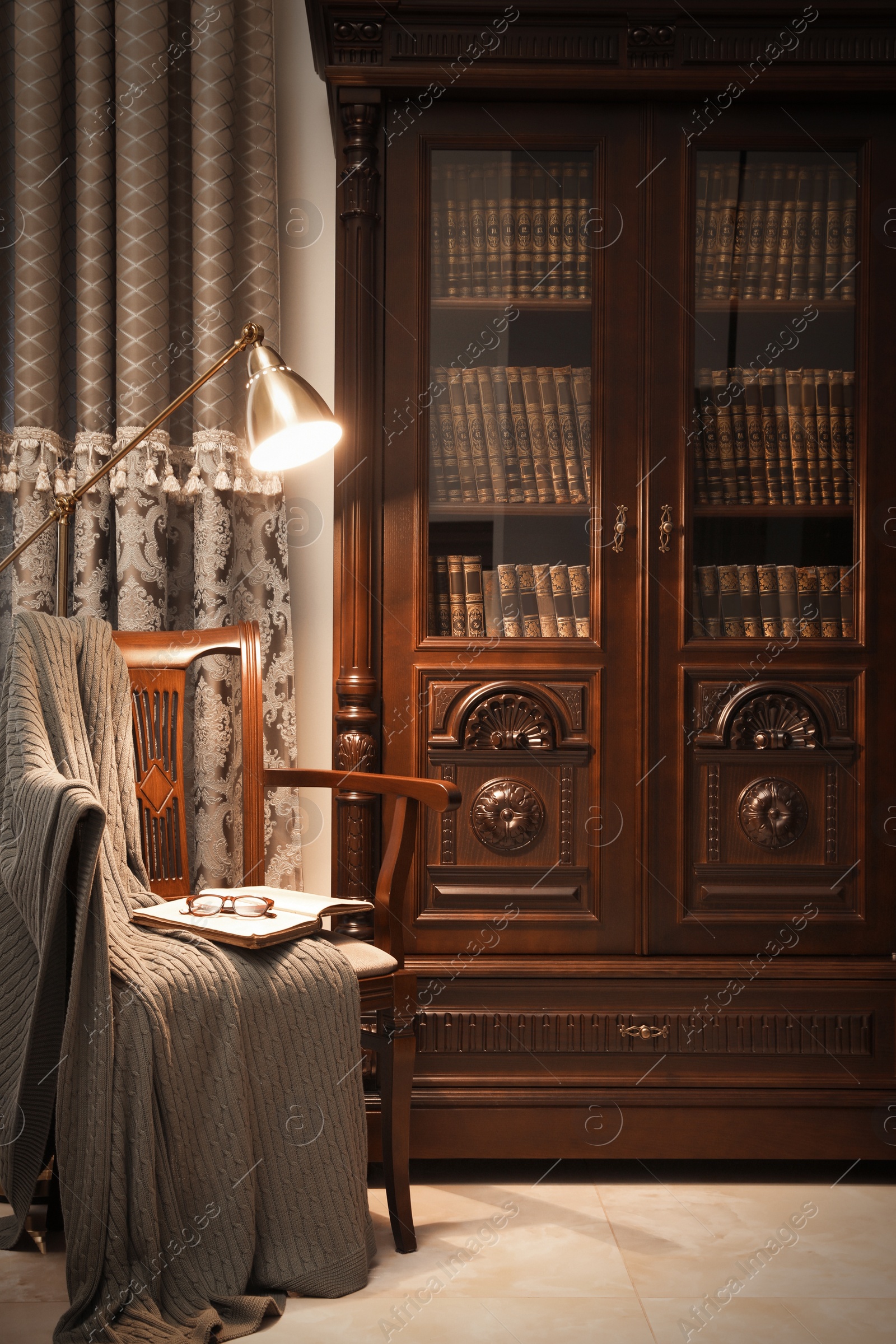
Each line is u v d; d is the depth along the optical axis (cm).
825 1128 193
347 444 197
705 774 201
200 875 217
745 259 204
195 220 216
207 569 216
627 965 195
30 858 146
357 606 196
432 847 199
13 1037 154
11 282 217
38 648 167
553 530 204
